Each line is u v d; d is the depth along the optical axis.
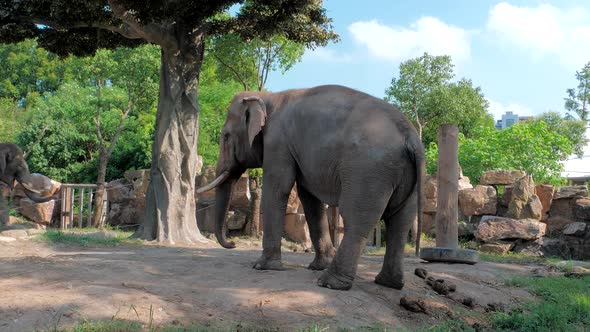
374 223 5.97
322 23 15.75
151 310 4.95
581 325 6.19
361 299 5.90
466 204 16.25
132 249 10.47
